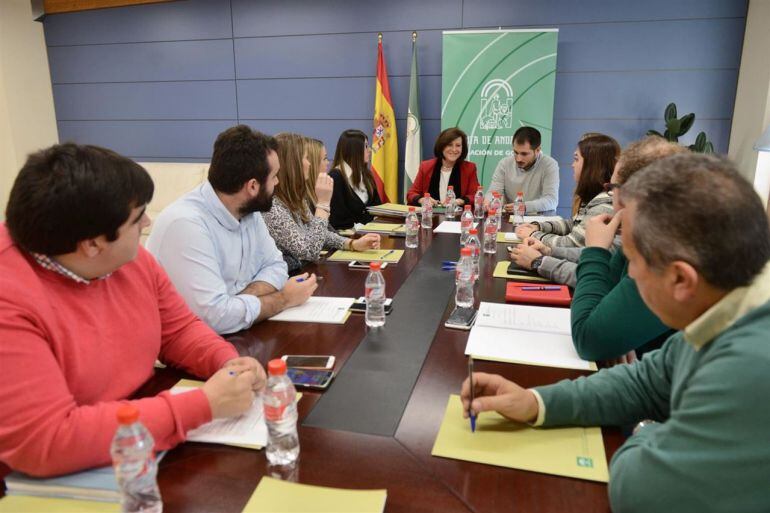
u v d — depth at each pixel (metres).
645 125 4.71
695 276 0.70
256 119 5.57
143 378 1.18
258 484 0.86
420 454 0.95
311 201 2.55
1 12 5.53
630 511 0.73
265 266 1.91
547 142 4.73
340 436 1.00
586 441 0.97
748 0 4.25
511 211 3.81
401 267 2.24
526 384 1.20
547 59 4.57
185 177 5.09
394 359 1.34
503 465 0.91
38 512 0.81
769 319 0.68
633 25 4.54
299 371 1.26
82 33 5.80
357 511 0.79
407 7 4.95
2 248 0.94
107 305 1.10
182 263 1.54
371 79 5.20
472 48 4.68
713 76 4.48
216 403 1.00
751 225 0.67
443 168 4.23
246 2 5.29
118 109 5.93
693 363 0.78
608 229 1.44
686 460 0.67
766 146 3.37
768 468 0.63
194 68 5.59
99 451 0.88
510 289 1.86
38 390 0.87
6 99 5.66
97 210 0.92
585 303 1.32
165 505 0.82
